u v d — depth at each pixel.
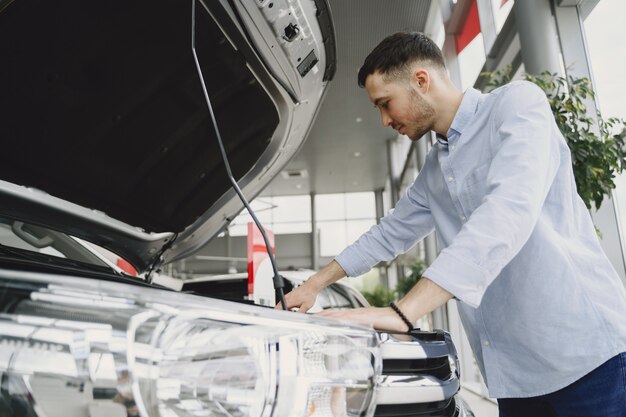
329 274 1.10
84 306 0.41
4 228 1.10
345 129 10.35
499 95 0.87
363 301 2.96
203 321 0.45
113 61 0.83
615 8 2.48
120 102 0.91
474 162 0.90
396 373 0.79
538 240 0.82
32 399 0.37
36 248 1.18
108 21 0.75
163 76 0.92
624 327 0.80
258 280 2.21
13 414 0.37
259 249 2.24
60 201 0.98
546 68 2.77
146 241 1.24
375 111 9.40
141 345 0.41
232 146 1.21
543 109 0.80
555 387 0.82
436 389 0.82
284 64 0.99
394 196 11.02
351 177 14.22
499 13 4.29
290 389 0.49
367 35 6.72
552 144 0.83
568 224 0.86
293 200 16.17
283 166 1.41
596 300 0.81
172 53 0.88
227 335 0.47
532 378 0.84
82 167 1.00
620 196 2.55
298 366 0.50
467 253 0.67
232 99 1.06
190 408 0.43
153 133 1.04
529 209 0.70
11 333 0.38
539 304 0.81
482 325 0.89
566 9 2.84
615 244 2.55
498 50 4.21
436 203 1.04
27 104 0.80
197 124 1.08
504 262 0.69
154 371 0.41
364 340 0.58
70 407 0.38
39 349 0.39
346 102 8.91
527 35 2.88
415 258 8.27
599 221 2.59
